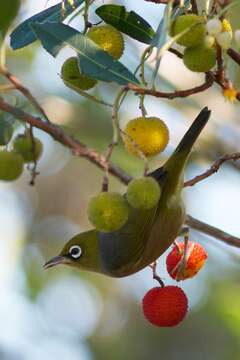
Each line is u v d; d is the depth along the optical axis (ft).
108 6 23.97
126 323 61.52
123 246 31.35
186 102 46.75
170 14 20.56
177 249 26.12
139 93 21.04
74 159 62.08
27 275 58.23
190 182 25.82
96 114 48.01
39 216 62.69
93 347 61.11
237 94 22.31
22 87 20.16
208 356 55.16
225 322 48.42
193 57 21.34
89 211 20.42
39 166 62.28
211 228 29.22
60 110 48.65
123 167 45.24
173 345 58.03
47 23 22.90
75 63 23.45
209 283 51.72
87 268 35.63
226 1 21.31
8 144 22.00
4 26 19.95
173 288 25.89
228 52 23.13
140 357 60.23
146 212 30.27
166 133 22.08
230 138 46.39
